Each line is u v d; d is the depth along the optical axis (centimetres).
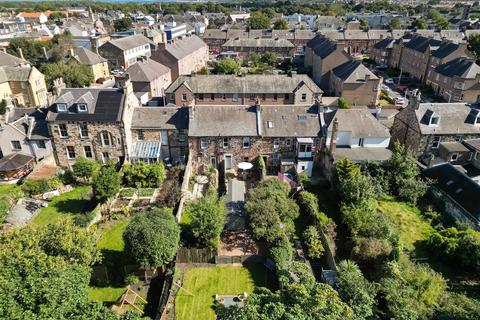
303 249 3722
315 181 5022
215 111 5259
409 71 11750
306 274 2600
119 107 5075
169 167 5269
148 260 3184
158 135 5319
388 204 4462
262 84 7731
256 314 2052
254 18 18462
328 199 4575
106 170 4438
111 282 3397
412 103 5491
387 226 3703
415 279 3025
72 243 2920
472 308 2630
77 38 13975
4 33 16400
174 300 3159
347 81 8450
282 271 3119
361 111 5369
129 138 5238
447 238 3528
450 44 10119
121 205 4403
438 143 5347
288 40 14888
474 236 3444
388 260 3281
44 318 1975
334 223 3934
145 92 7962
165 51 9325
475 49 11150
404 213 4294
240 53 14212
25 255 2422
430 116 5238
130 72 7944
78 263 2933
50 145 5253
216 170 5147
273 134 5106
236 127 5153
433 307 2809
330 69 9919
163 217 3478
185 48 10656
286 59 13312
